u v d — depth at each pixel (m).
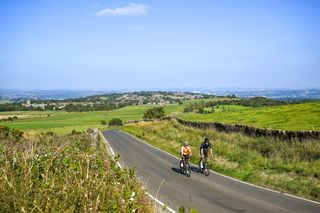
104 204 6.32
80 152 11.10
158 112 94.56
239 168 20.30
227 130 32.09
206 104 109.50
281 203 13.01
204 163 20.02
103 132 63.09
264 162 19.69
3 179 6.57
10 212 5.57
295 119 33.91
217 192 14.95
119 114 150.88
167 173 19.84
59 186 6.57
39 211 5.58
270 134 24.81
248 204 12.88
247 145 24.42
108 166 8.63
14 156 8.72
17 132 27.02
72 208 5.75
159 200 13.31
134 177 9.38
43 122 114.19
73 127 95.00
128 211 6.59
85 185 6.62
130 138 46.50
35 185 6.71
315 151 18.92
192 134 36.22
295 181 16.09
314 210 12.02
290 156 19.73
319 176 16.06
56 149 10.95
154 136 43.66
